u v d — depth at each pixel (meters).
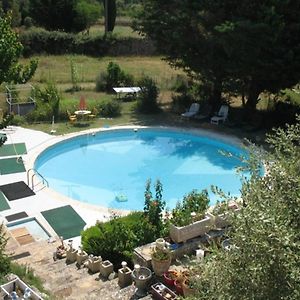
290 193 5.76
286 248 5.21
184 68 30.11
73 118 27.36
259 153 7.02
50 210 17.73
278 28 23.88
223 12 26.05
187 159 24.67
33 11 55.94
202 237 12.45
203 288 6.52
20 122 26.67
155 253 11.34
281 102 28.66
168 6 28.00
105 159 24.45
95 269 12.51
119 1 73.94
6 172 20.94
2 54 16.02
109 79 34.00
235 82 27.98
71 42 48.19
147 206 14.44
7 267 11.45
